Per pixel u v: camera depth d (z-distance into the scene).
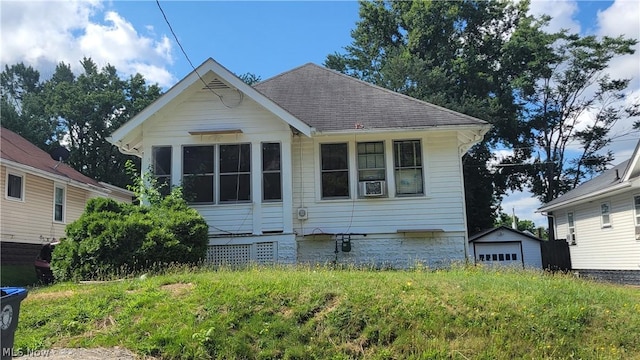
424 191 14.61
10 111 40.31
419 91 33.34
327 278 8.17
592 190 21.62
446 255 14.34
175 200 12.30
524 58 38.09
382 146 14.91
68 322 6.70
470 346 6.32
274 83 17.67
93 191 25.30
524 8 38.56
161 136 14.12
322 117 15.09
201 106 14.22
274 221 13.74
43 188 21.27
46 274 14.66
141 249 10.35
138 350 6.04
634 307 7.83
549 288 8.30
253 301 6.99
